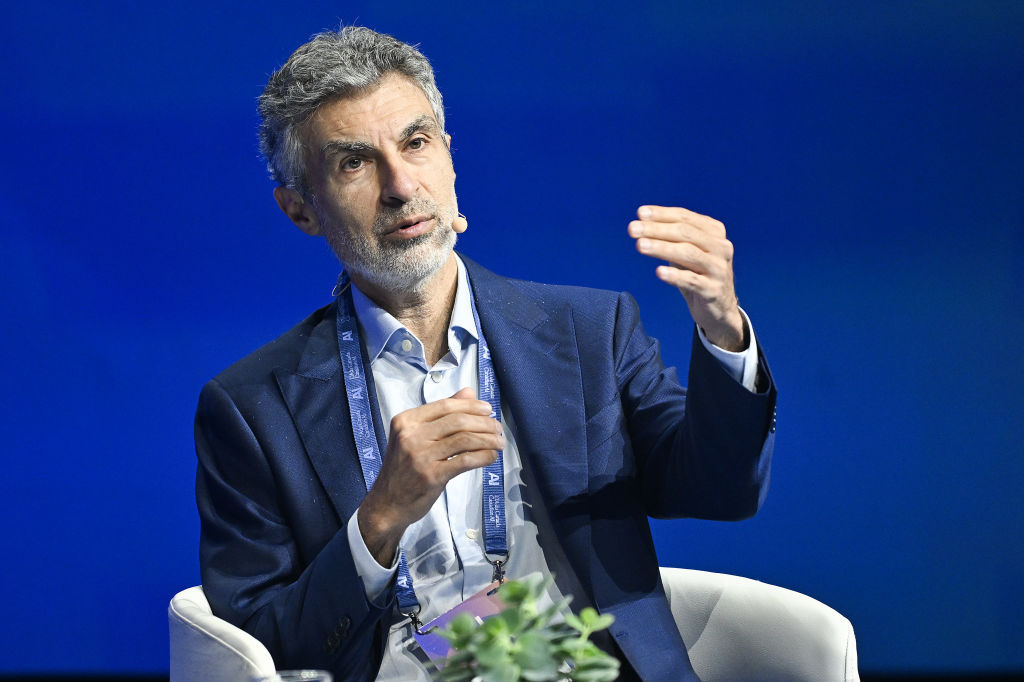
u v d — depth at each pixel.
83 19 12.58
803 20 12.05
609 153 12.28
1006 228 12.19
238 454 6.67
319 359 6.88
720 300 5.66
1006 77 12.01
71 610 13.38
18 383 13.12
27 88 12.70
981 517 12.49
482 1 12.13
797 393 12.53
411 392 6.88
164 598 13.31
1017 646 12.55
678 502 6.70
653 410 6.94
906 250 12.30
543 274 12.42
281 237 12.75
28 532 13.31
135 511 13.23
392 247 6.64
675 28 12.10
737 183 12.26
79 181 12.81
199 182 12.74
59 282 12.96
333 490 6.53
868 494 12.60
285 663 6.10
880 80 12.10
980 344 12.35
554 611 3.79
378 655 6.28
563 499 6.51
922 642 12.66
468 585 6.60
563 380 6.83
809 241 12.34
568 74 12.21
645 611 6.47
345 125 6.60
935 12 11.98
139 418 13.11
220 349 12.93
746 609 6.73
